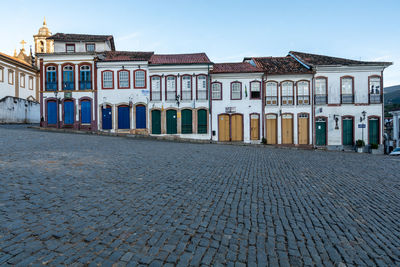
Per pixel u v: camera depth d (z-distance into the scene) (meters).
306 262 3.11
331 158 14.50
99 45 28.78
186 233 3.67
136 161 9.30
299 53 30.56
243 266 2.94
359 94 25.48
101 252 3.02
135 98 25.89
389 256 3.37
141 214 4.27
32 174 6.43
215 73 25.30
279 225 4.18
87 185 5.77
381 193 6.56
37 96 40.38
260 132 25.56
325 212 4.94
